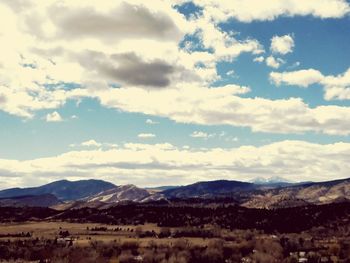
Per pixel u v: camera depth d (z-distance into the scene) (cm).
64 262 19850
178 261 19712
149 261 19775
